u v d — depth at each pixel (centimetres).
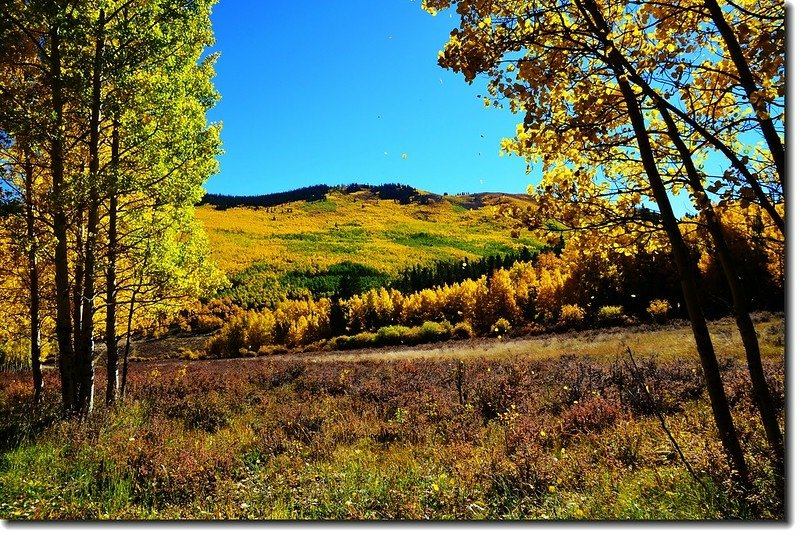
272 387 1761
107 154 1173
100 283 1165
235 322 7394
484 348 3597
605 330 3484
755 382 435
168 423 1022
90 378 997
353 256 16738
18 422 883
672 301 3819
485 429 892
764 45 341
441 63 463
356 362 2725
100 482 637
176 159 1053
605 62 439
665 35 441
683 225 529
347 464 711
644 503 458
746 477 443
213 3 1073
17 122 845
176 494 597
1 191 906
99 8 957
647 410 839
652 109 489
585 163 521
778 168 355
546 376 1456
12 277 1287
